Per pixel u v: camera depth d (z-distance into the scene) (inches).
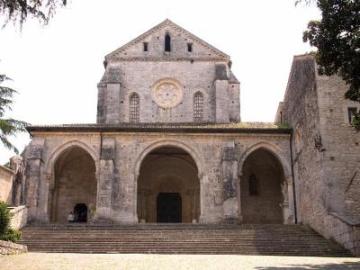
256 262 768.9
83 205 1617.9
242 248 1047.6
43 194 1438.2
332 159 1140.5
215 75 1756.9
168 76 1775.3
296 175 1428.4
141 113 1736.0
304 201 1328.7
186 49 1813.5
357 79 791.1
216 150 1472.7
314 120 1214.3
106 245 1070.4
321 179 1147.3
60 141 1480.1
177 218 1656.0
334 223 1069.8
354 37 773.3
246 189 1627.7
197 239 1098.7
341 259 847.7
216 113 1707.7
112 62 1779.0
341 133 1156.5
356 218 1099.9
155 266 705.0
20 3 516.7
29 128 1470.2
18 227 1202.6
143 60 1793.8
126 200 1427.2
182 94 1756.9
